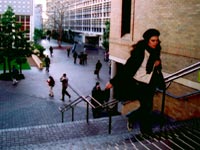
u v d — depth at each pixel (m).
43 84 24.59
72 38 98.81
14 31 26.91
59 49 64.44
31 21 62.78
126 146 5.36
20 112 16.28
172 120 9.62
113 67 16.50
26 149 6.42
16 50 26.94
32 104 18.08
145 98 4.40
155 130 6.05
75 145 6.11
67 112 16.33
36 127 9.84
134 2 13.55
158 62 4.13
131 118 6.09
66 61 41.72
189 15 9.51
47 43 85.38
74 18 99.19
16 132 9.45
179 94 9.95
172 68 10.52
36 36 71.12
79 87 23.86
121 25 15.10
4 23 26.25
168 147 5.06
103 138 6.33
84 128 9.74
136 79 4.18
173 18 10.40
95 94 13.67
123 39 14.84
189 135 5.69
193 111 9.06
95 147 5.73
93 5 78.25
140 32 13.09
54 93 21.36
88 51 61.06
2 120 14.77
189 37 9.55
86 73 31.12
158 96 11.06
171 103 10.28
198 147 5.04
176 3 10.18
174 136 5.64
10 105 17.73
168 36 10.73
